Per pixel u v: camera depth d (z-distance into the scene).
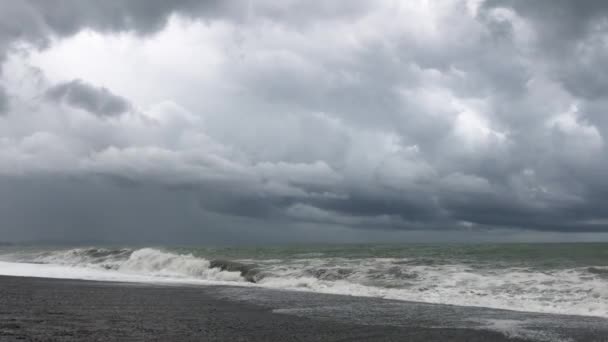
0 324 10.11
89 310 12.44
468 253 35.06
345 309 13.51
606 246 42.94
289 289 18.86
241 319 11.59
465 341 9.39
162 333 9.56
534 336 9.81
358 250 47.47
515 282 18.25
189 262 28.23
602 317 12.23
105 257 38.00
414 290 17.73
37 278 22.31
